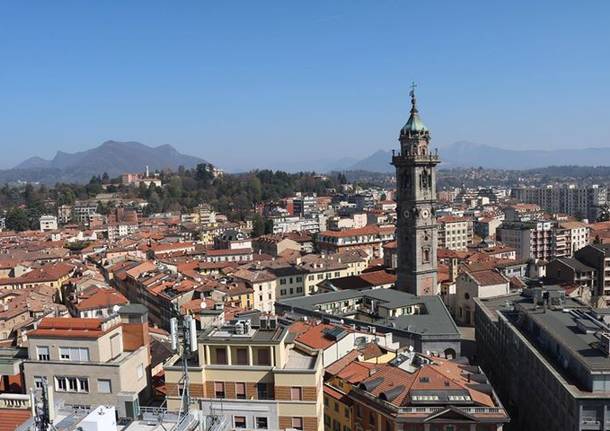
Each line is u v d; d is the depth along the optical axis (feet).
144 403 269.64
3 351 280.10
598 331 322.55
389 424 283.38
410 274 550.77
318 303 496.64
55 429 144.25
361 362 334.03
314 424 234.58
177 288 601.21
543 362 322.14
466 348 542.57
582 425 273.13
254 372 240.73
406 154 537.24
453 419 273.54
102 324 260.62
